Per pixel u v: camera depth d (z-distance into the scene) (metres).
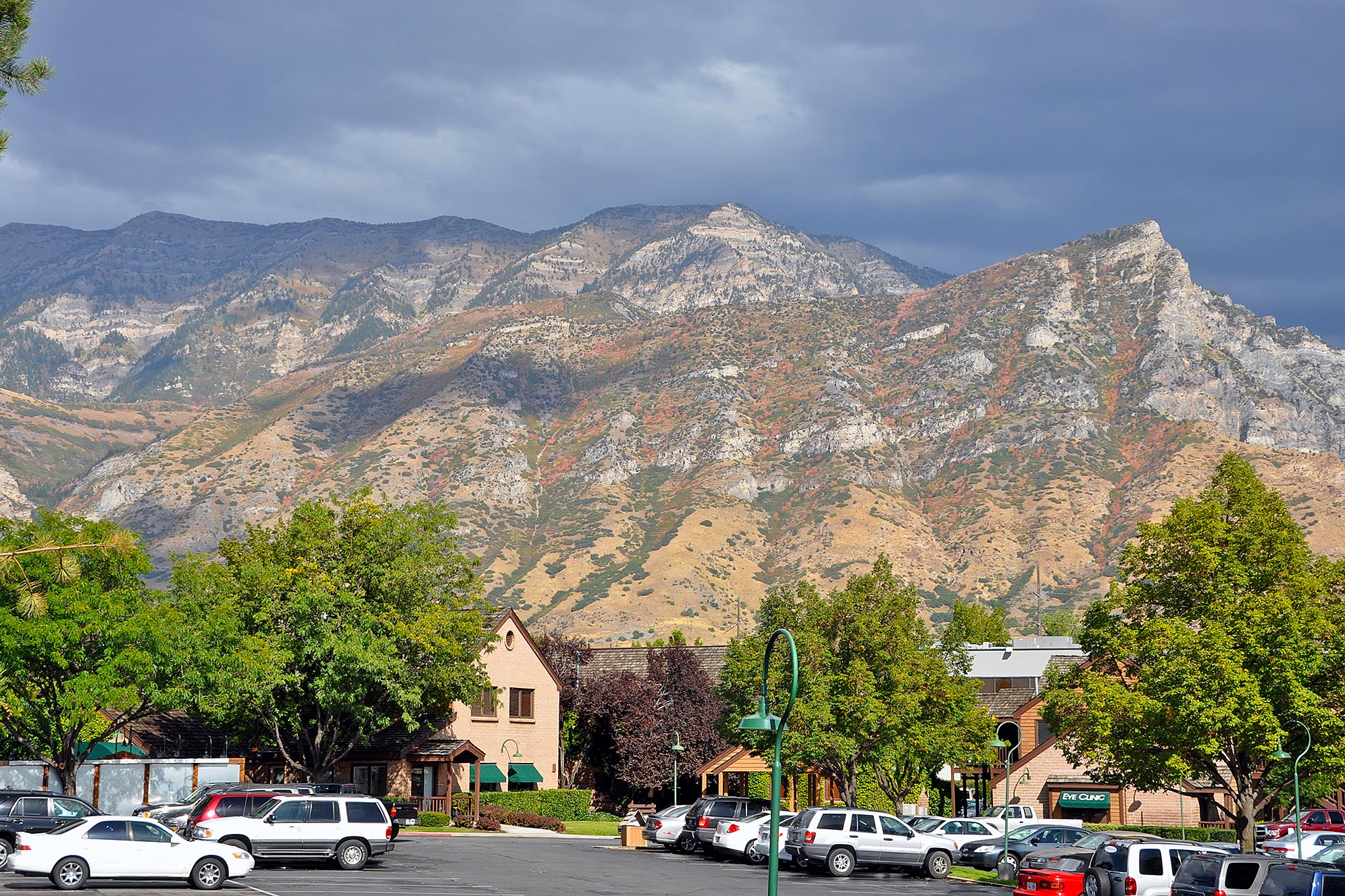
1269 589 51.78
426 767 83.62
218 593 68.12
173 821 53.25
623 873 48.59
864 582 72.25
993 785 82.94
